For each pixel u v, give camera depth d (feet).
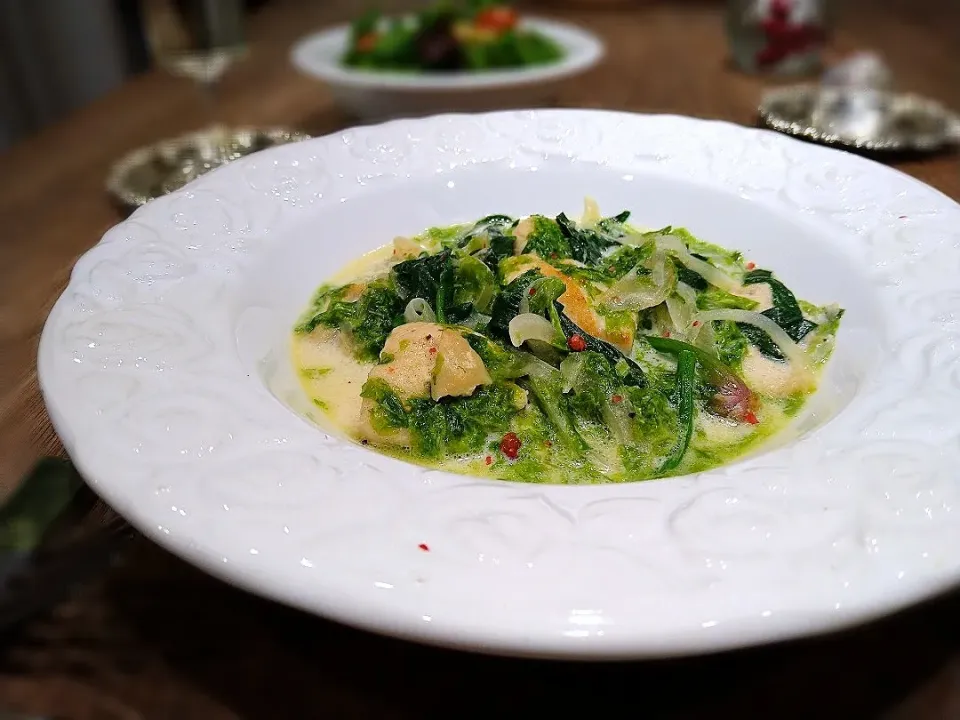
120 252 0.77
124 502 0.47
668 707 0.48
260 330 0.77
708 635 0.40
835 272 0.86
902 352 0.67
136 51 2.55
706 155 1.05
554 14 2.28
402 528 0.46
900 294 0.76
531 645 0.40
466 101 1.39
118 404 0.56
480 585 0.42
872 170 0.95
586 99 1.52
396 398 0.68
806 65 1.69
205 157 1.24
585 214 1.02
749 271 0.93
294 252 0.90
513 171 1.07
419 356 0.70
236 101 1.58
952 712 0.48
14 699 0.47
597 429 0.70
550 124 1.11
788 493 0.49
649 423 0.70
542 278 0.76
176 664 0.49
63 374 0.59
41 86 2.36
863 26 2.11
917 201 0.89
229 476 0.50
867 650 0.51
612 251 0.95
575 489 0.50
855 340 0.77
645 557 0.44
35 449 0.61
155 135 1.39
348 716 0.47
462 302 0.81
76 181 1.21
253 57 1.87
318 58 1.57
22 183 1.20
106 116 1.51
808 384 0.77
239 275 0.79
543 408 0.70
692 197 1.02
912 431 0.55
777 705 0.48
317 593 0.42
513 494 0.49
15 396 0.68
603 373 0.71
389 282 0.86
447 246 0.98
